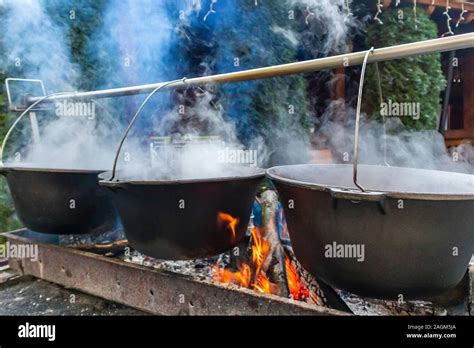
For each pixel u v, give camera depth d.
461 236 0.68
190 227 0.96
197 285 1.01
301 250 0.85
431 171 1.06
